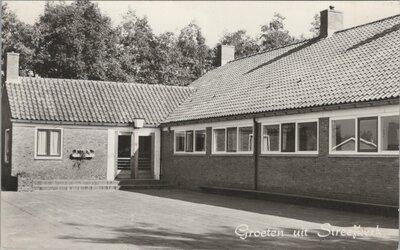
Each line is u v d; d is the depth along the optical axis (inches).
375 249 383.6
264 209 658.2
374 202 605.3
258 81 975.6
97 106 1122.0
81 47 1646.2
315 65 872.9
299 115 735.7
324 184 686.5
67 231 466.9
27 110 1035.9
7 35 1647.4
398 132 577.9
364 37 862.5
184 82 1889.8
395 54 707.4
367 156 617.6
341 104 648.4
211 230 475.5
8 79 1114.1
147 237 434.6
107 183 1055.6
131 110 1139.9
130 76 1798.7
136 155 1119.0
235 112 876.0
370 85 652.1
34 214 597.6
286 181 761.6
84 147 1072.2
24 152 1021.8
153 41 1900.8
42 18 1680.6
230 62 1309.1
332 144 676.7
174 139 1092.5
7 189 999.0
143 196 865.5
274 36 1914.4
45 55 1636.3
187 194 914.1
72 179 1059.3
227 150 914.7
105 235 444.8
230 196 868.0
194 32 1968.5
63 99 1111.6
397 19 853.2
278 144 783.1
